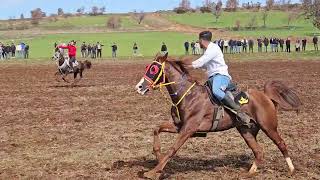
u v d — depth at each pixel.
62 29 151.12
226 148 14.07
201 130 10.77
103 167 12.03
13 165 12.29
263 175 11.38
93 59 61.31
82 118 19.25
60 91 28.72
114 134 16.11
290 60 55.59
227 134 15.88
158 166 10.58
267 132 11.19
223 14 181.25
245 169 11.89
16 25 170.75
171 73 10.80
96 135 15.95
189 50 77.00
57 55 33.69
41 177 11.21
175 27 152.00
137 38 106.38
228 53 67.50
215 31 132.12
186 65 10.88
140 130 16.72
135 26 155.38
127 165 12.20
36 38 112.38
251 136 11.50
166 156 10.61
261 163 11.44
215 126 10.88
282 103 11.32
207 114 10.76
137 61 57.56
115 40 102.19
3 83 33.94
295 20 159.88
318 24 81.19
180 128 10.95
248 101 11.03
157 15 183.50
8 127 17.53
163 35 114.44
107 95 26.64
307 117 19.08
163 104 23.02
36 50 83.75
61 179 11.03
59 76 38.84
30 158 12.98
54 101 24.34
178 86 10.77
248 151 13.73
